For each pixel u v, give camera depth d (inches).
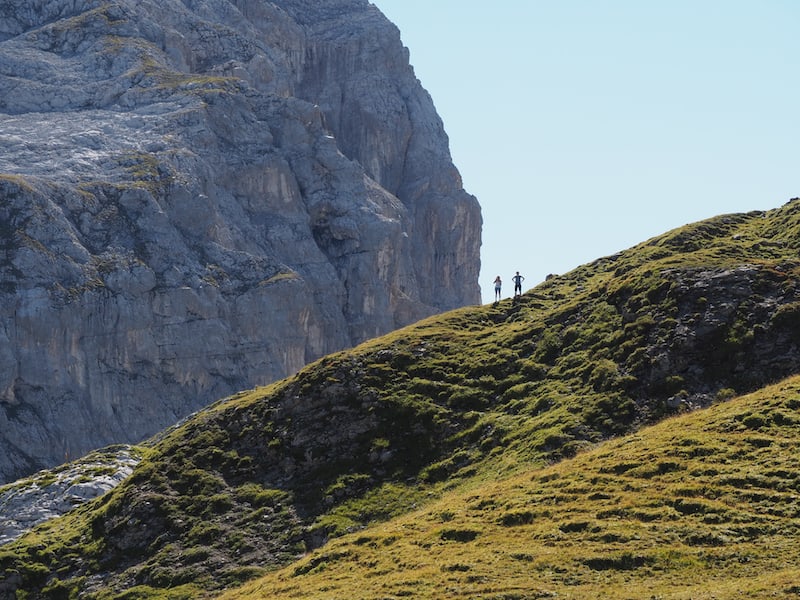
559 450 3617.1
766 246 4771.2
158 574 3809.1
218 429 4498.0
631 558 2527.1
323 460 4121.6
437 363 4478.3
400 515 3666.3
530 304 4987.7
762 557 2461.9
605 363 4015.8
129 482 4402.1
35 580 4104.3
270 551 3754.9
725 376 3767.2
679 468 2945.4
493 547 2746.1
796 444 2952.8
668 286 4242.1
